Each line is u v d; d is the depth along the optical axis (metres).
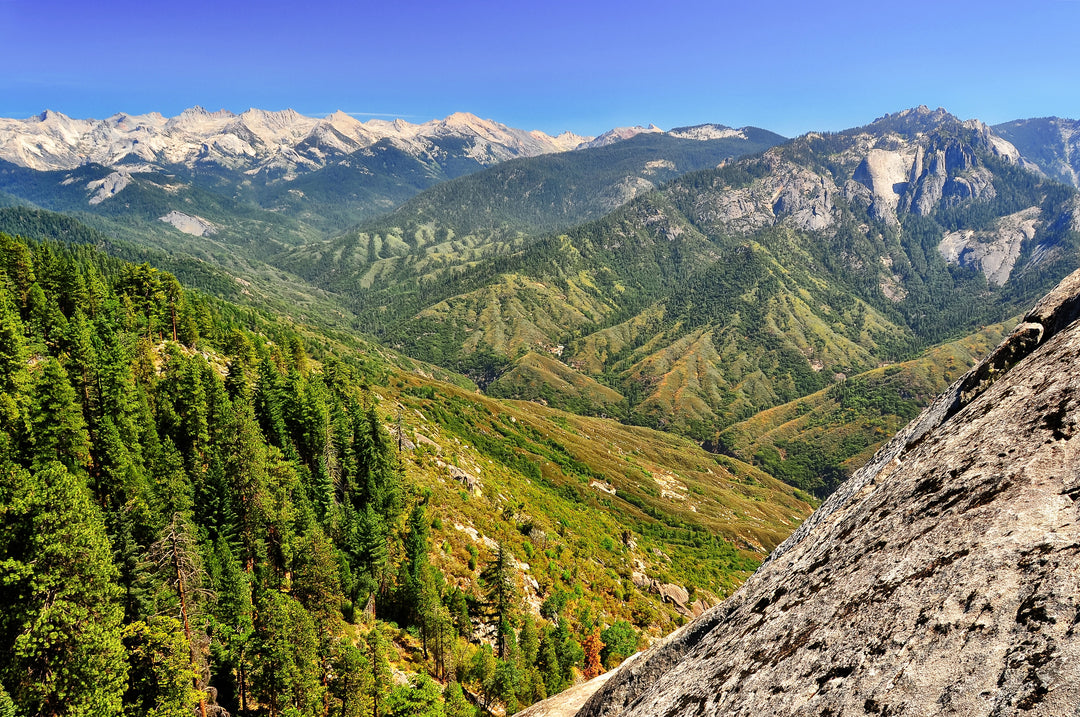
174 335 102.75
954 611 6.79
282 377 91.38
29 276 86.69
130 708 32.88
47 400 52.59
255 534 61.00
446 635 62.12
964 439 10.88
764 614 11.02
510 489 143.25
